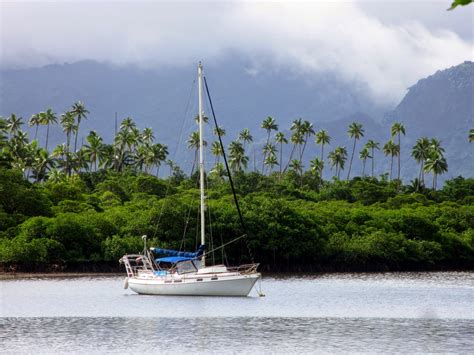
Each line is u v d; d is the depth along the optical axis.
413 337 89.56
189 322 100.88
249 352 79.44
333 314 111.38
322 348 81.88
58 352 78.81
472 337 89.69
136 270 144.12
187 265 129.38
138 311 111.75
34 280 176.38
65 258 198.38
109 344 83.69
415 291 156.00
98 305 119.44
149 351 79.62
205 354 78.25
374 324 100.69
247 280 126.50
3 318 104.31
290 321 102.75
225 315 107.94
